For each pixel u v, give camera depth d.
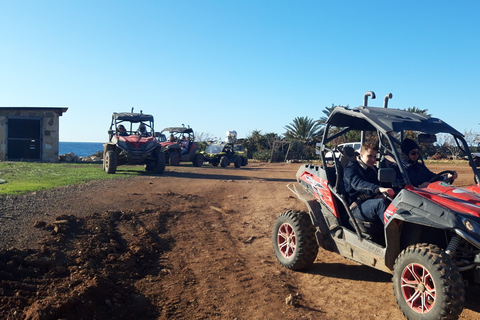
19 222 6.26
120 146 16.33
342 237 5.07
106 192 10.08
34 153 23.53
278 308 4.29
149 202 9.16
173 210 8.62
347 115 5.64
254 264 5.73
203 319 4.01
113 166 15.72
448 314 3.50
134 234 6.56
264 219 8.53
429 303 3.79
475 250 3.94
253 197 11.25
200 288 4.77
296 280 5.18
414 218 3.96
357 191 5.05
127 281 4.80
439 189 4.44
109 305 4.12
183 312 4.14
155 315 4.06
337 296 4.65
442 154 34.34
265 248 6.58
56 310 3.64
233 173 19.53
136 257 5.58
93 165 21.08
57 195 9.05
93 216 7.10
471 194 4.28
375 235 4.92
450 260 3.65
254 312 4.19
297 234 5.32
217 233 7.34
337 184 5.13
